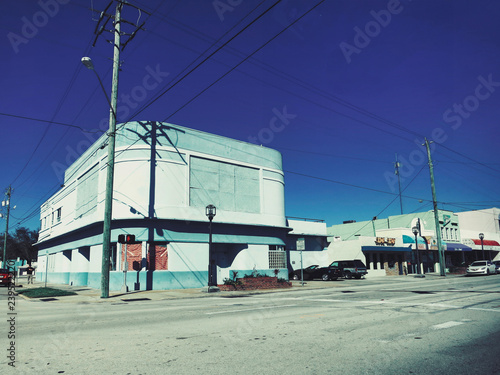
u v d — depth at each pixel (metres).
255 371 4.74
